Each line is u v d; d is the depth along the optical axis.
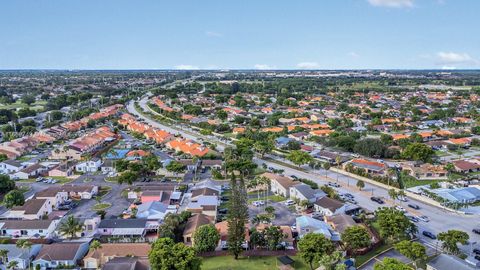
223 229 112.50
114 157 197.00
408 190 150.25
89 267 97.19
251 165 169.12
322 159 196.75
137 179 166.62
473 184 158.00
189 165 180.88
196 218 116.94
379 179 160.62
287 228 111.06
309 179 166.38
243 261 99.31
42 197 133.12
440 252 102.25
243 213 101.94
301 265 96.69
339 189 153.62
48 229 114.56
